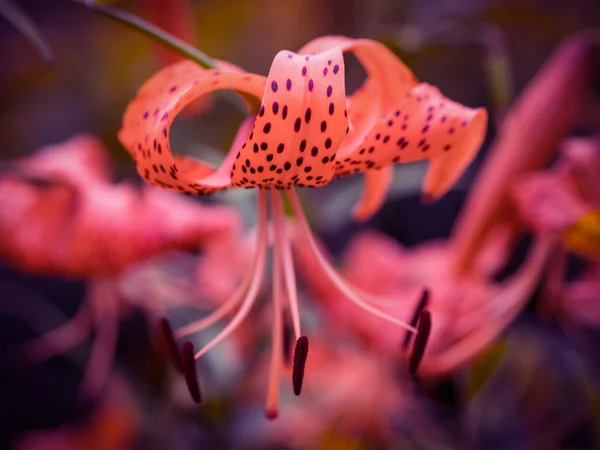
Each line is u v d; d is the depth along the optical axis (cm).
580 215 35
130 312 45
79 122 59
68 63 58
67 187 37
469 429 43
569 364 44
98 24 58
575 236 36
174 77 26
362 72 49
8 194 38
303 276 39
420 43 40
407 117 26
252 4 61
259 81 25
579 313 40
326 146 25
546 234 37
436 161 28
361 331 39
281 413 42
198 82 25
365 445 43
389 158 26
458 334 38
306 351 28
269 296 39
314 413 42
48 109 59
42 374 57
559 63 36
